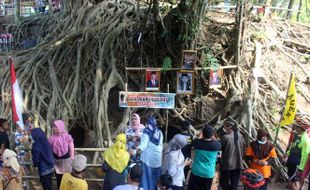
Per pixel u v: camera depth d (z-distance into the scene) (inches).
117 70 372.2
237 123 324.5
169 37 356.2
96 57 383.9
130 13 434.6
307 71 425.4
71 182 181.8
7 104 362.6
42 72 391.9
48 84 381.1
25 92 370.6
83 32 409.1
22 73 387.2
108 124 339.6
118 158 209.5
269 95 373.4
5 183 214.5
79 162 183.5
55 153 245.3
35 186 280.5
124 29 398.6
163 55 364.2
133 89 363.3
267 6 480.1
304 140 251.4
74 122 357.1
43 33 536.7
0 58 464.4
